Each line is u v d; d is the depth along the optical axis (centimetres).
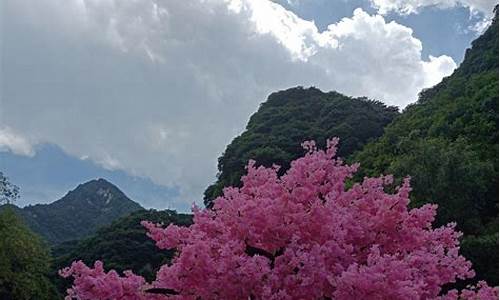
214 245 438
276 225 446
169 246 485
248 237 449
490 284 1486
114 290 416
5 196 2125
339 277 399
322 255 412
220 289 413
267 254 447
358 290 386
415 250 464
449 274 451
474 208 1816
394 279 388
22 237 2080
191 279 420
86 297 416
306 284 401
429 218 487
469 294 485
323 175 484
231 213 457
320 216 445
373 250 411
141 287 426
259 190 486
